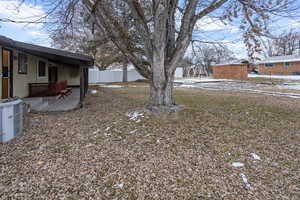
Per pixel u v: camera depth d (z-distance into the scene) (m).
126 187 2.34
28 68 8.41
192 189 2.28
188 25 5.11
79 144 3.69
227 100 8.37
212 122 4.81
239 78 24.34
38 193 2.22
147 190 2.28
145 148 3.45
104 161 2.99
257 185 2.34
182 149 3.36
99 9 5.01
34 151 3.36
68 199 2.13
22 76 7.83
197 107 6.55
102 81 23.41
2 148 3.47
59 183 2.42
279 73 29.23
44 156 3.17
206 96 9.78
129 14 5.88
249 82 19.17
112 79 24.16
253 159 2.97
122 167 2.80
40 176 2.57
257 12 5.27
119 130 4.41
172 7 5.27
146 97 9.77
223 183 2.38
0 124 3.73
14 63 7.09
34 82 9.09
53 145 3.63
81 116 5.83
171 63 5.45
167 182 2.43
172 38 5.50
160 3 4.74
